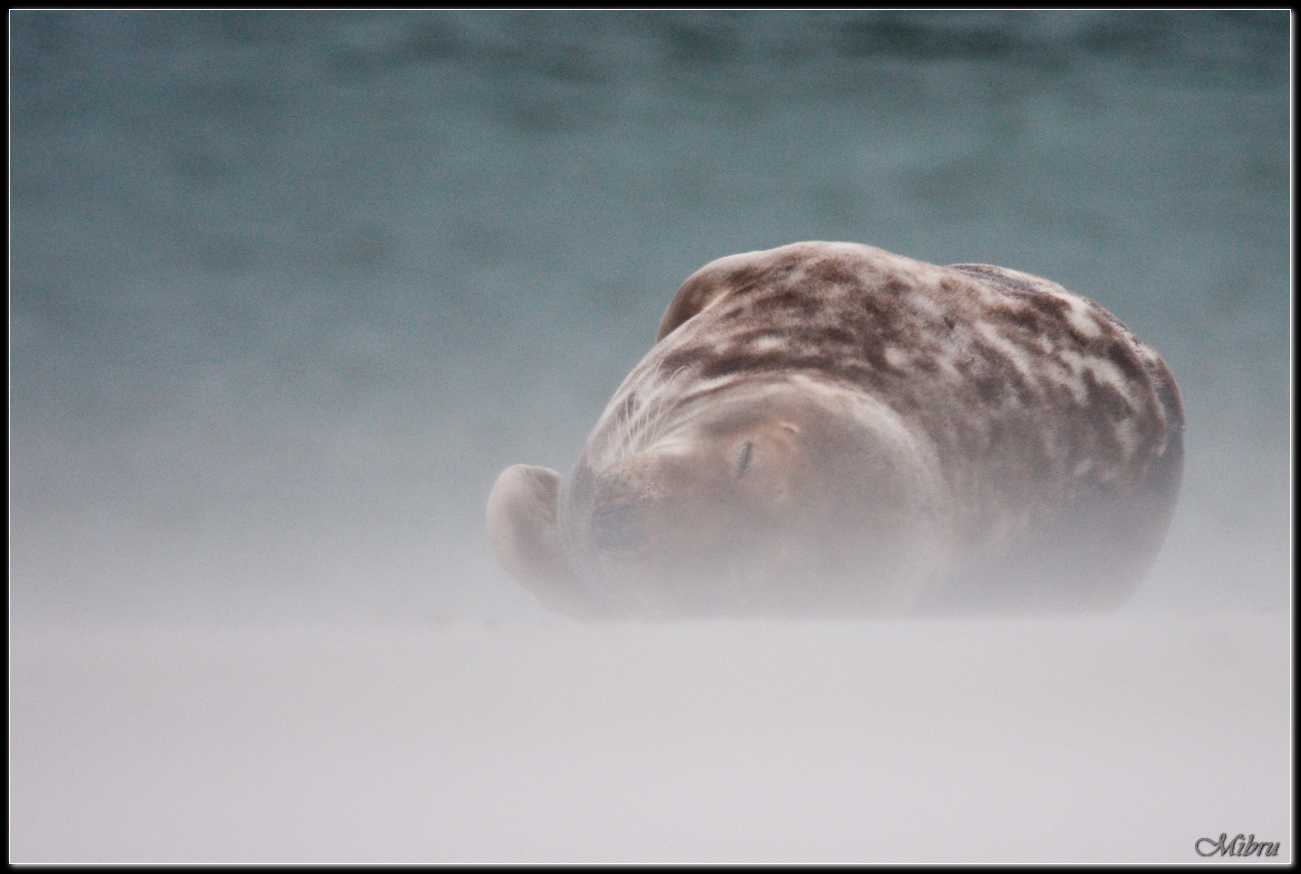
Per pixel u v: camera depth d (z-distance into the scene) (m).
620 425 12.67
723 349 12.37
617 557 10.20
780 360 11.94
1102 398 12.59
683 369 12.39
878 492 10.49
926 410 11.59
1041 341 12.62
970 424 11.73
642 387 12.84
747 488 10.03
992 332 12.44
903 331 12.18
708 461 10.11
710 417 10.97
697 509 9.88
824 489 10.29
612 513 9.98
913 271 12.91
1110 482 12.45
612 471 10.18
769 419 10.63
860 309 12.42
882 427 10.93
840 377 11.59
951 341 12.19
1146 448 12.77
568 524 12.76
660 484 9.91
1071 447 12.23
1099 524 12.42
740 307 12.89
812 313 12.47
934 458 11.37
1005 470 11.78
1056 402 12.27
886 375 11.73
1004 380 12.10
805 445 10.45
